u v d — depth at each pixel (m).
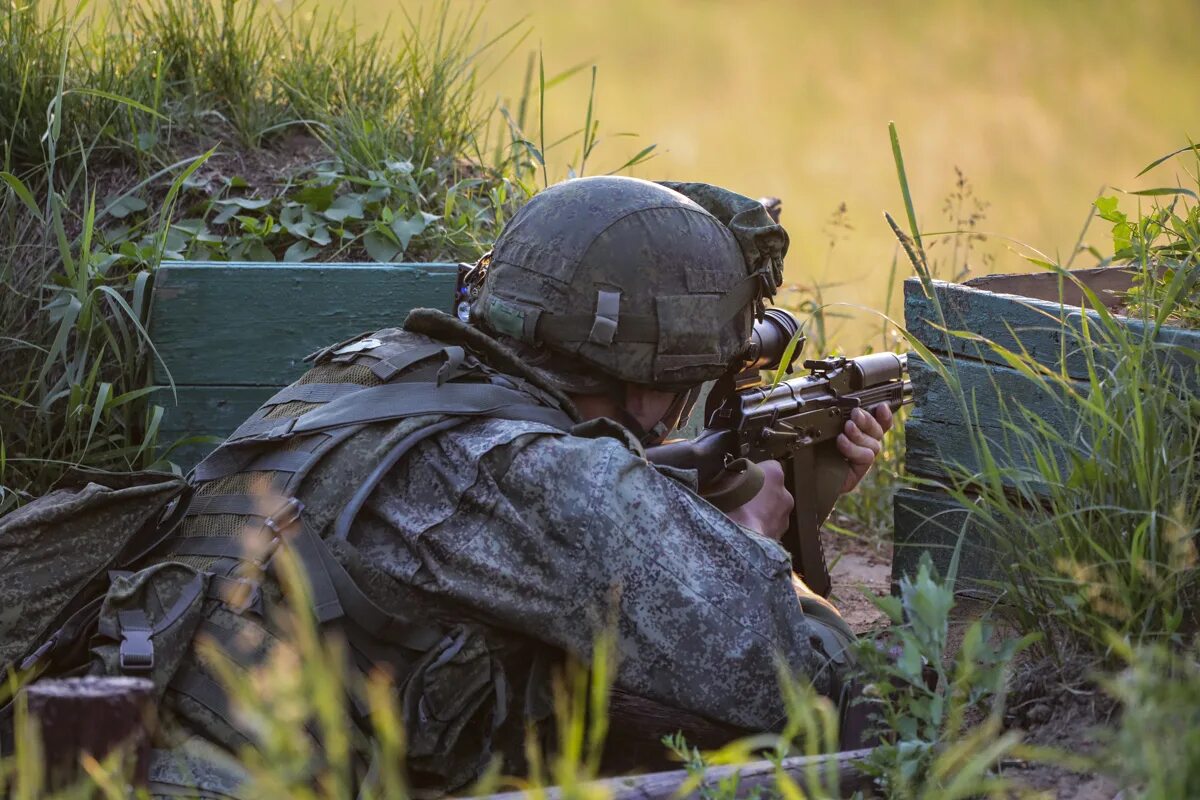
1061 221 41.12
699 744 8.85
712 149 50.34
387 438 8.24
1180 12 81.06
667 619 7.97
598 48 67.38
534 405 8.60
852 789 7.32
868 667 7.49
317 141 16.06
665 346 8.83
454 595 7.91
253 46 16.58
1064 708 7.64
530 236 8.98
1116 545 8.01
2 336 13.13
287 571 7.87
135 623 7.80
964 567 9.94
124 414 13.12
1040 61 70.12
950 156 51.50
